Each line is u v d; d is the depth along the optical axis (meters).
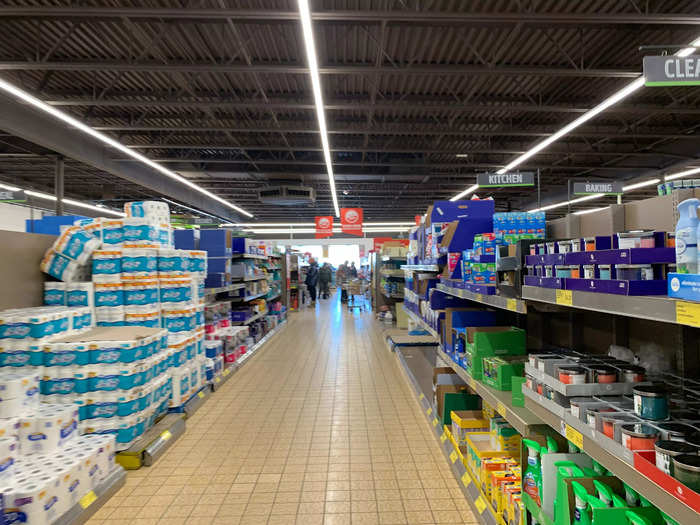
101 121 9.62
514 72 6.46
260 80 7.90
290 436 3.40
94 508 2.30
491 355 2.47
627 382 1.46
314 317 12.38
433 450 3.12
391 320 10.24
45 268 3.32
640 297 1.06
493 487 2.07
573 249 1.59
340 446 3.20
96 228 3.55
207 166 14.12
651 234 1.29
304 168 14.90
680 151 11.19
